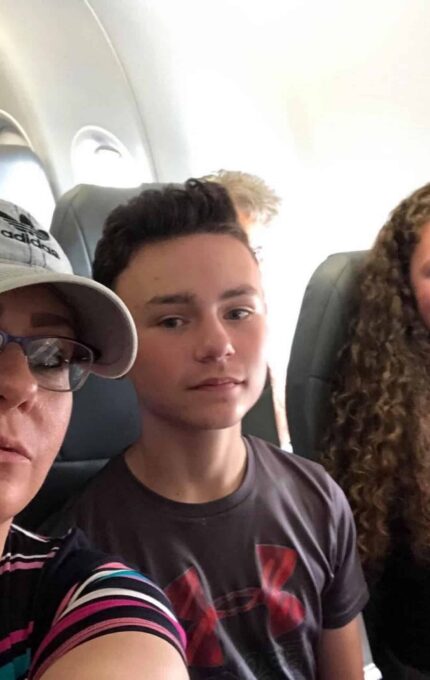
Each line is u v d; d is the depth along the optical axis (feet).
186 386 1.64
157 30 4.34
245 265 1.71
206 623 1.68
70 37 4.75
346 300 2.76
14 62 5.18
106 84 4.78
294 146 4.27
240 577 1.75
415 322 2.72
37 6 4.76
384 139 3.83
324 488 1.99
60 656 1.04
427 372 2.69
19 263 1.16
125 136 4.91
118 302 1.22
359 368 2.69
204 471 1.75
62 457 2.10
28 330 1.18
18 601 1.20
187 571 1.70
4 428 1.09
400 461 2.63
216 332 1.63
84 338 1.33
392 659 2.66
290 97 4.16
